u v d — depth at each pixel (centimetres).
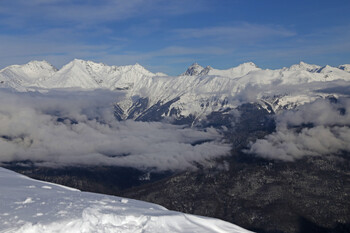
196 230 3291
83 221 2994
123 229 3023
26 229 2700
